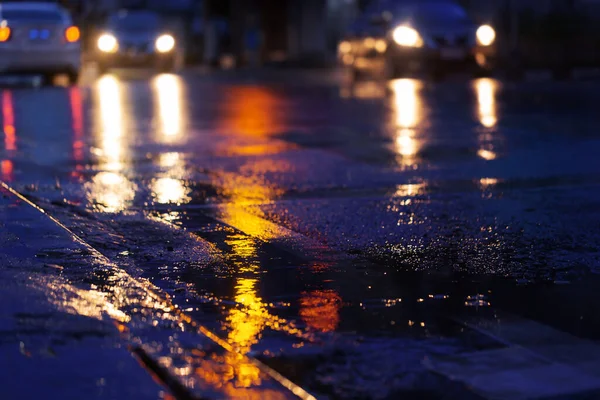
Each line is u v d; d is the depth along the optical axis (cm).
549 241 848
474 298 671
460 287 700
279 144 1476
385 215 959
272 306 647
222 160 1318
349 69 3167
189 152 1392
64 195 1059
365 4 4312
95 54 3522
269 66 4222
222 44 4919
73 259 739
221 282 707
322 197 1058
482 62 2798
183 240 845
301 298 666
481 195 1065
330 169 1246
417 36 2806
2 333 556
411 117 1839
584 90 2445
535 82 2769
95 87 2630
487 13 3092
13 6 2781
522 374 523
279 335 585
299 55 4588
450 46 2780
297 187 1120
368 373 524
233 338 578
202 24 4403
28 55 2697
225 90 2552
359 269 750
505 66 2989
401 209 989
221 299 663
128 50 3334
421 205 1011
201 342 563
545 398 492
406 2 2938
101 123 1734
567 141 1497
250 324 607
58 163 1284
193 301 657
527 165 1271
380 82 2877
